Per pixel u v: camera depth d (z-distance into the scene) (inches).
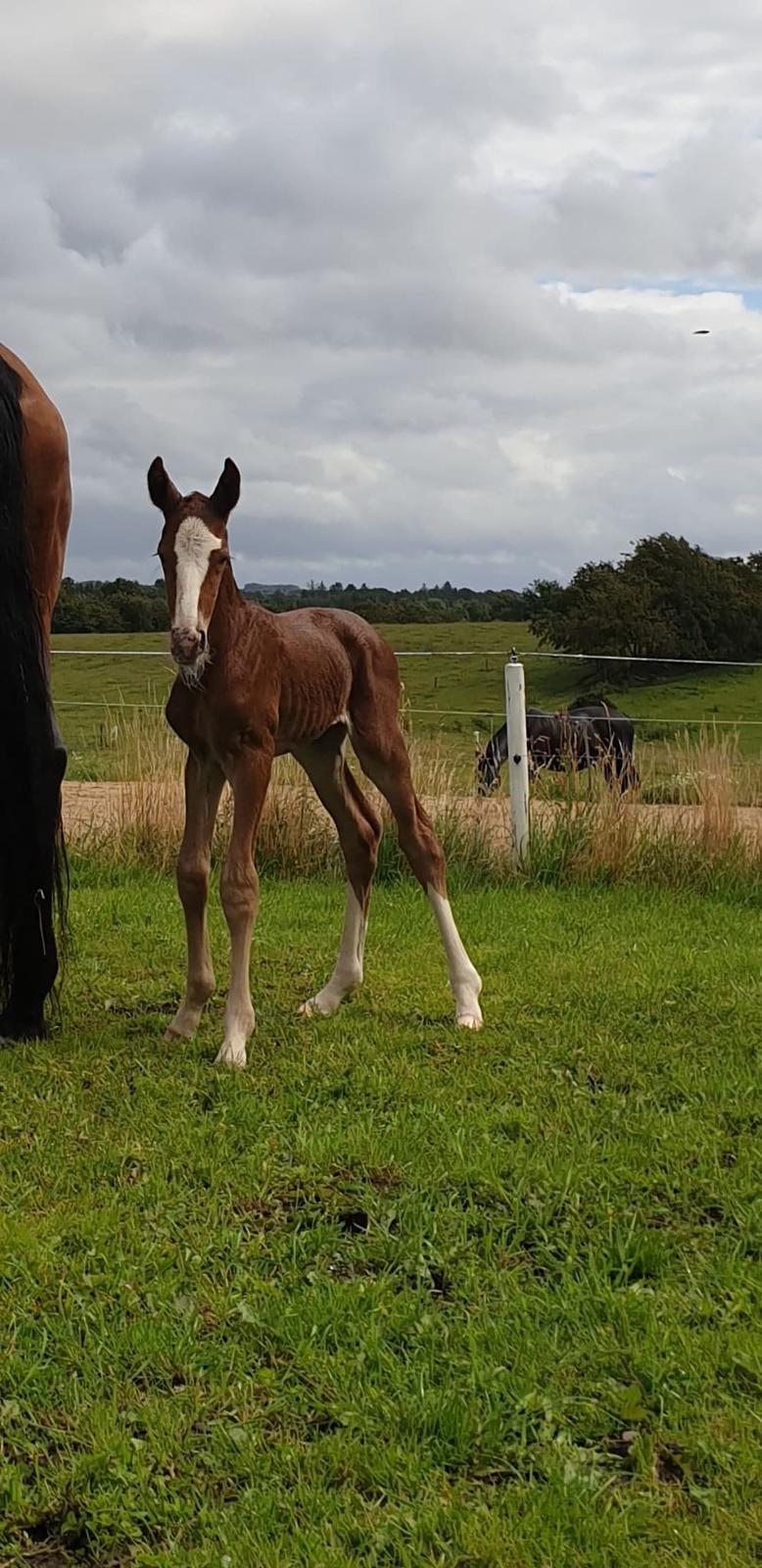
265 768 199.5
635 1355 114.6
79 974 251.8
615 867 371.9
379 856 373.4
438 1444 104.0
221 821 383.2
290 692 205.9
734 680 1079.6
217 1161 155.8
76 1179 151.2
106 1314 122.1
